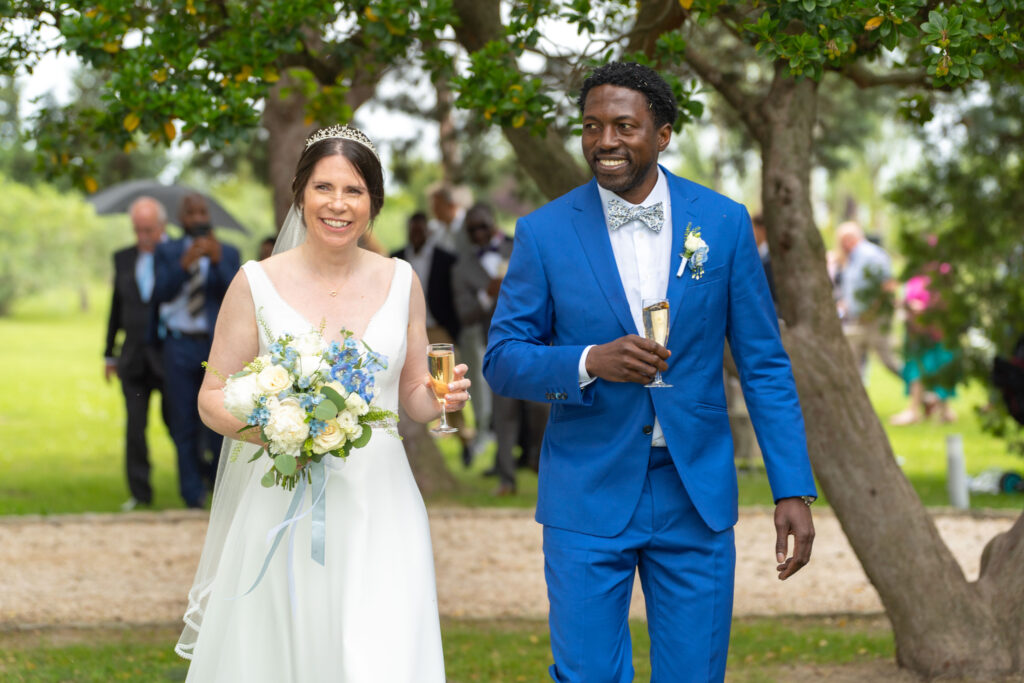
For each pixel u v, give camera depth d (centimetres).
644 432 320
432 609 333
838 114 1605
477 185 1415
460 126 1331
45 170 606
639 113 315
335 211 329
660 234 328
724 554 325
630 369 302
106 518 809
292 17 465
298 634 327
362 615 322
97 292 4341
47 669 482
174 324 830
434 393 344
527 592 645
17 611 591
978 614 470
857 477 478
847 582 662
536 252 331
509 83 455
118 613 592
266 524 334
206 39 516
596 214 330
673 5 487
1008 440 944
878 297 1021
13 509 865
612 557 320
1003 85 836
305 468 326
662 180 334
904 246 951
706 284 322
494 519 831
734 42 1048
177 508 874
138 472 877
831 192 3878
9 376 2002
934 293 924
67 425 1449
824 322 485
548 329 336
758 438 326
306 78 629
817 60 411
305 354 313
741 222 329
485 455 1218
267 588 331
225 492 357
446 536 780
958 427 1307
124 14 466
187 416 838
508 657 512
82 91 740
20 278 3491
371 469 332
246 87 468
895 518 475
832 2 400
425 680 324
